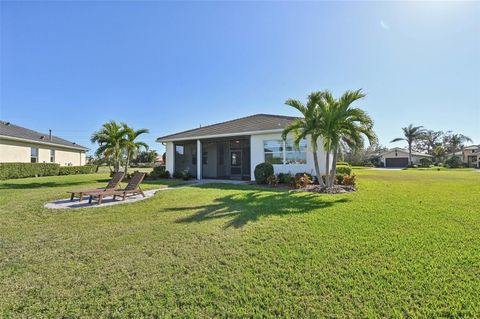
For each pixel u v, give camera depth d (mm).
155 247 3967
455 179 15898
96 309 2447
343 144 10492
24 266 3361
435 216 5609
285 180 12469
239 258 3516
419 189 10375
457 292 2629
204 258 3533
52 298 2627
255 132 14289
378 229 4680
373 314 2320
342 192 9539
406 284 2787
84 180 16625
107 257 3613
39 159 23250
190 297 2611
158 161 51594
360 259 3422
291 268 3201
